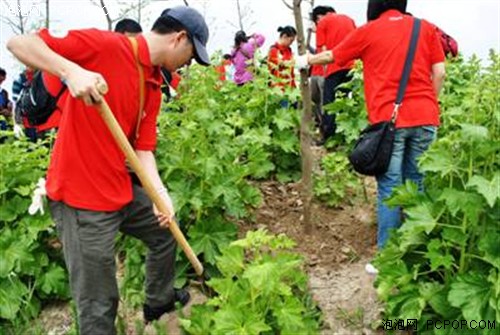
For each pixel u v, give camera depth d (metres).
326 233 4.56
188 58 3.00
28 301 3.95
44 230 4.20
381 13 3.99
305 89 4.32
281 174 5.44
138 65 2.90
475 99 3.35
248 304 3.24
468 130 3.06
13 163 4.42
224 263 3.33
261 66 6.00
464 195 3.08
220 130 4.46
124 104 2.89
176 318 3.58
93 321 3.03
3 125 7.77
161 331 3.46
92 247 2.91
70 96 2.85
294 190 5.24
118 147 2.92
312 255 4.30
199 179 4.15
